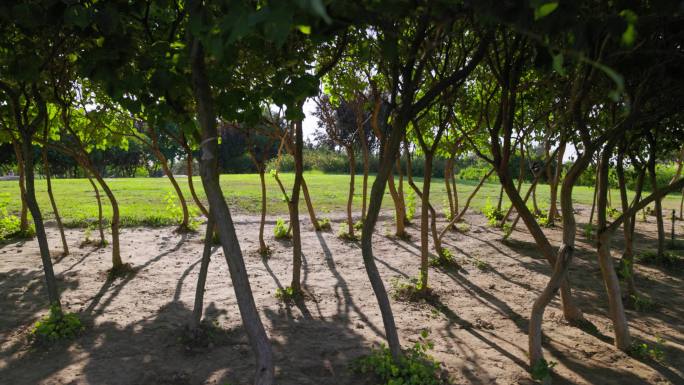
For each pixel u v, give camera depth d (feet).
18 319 17.51
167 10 14.16
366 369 13.71
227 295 20.56
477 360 14.78
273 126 24.95
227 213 10.82
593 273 25.66
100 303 19.35
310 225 37.58
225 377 13.39
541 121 25.05
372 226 13.01
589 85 13.25
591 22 6.88
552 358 15.10
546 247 16.25
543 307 13.99
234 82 14.07
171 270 24.43
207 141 10.50
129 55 10.86
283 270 24.98
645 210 48.93
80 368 13.80
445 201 50.90
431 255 28.58
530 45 14.08
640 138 23.24
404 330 17.15
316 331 16.92
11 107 19.17
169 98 11.93
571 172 15.48
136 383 13.00
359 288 22.15
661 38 12.02
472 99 24.12
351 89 24.30
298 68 14.10
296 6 5.09
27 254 27.12
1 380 13.08
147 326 16.99
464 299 20.81
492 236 34.88
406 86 12.91
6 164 102.47
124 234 33.30
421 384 12.69
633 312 19.76
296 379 13.35
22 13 9.56
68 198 51.44
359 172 115.75
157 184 71.41
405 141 24.86
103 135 27.45
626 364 14.76
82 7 8.95
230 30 6.04
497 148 16.15
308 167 126.52
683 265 27.22
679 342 16.63
